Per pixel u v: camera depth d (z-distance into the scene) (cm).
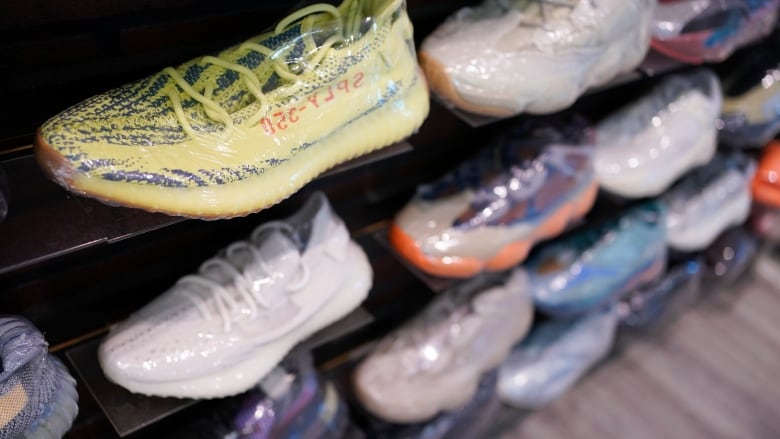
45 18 63
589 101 116
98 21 65
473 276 96
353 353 117
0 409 57
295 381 86
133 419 73
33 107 67
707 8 96
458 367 100
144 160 55
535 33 79
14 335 60
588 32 80
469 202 92
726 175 130
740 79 121
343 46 64
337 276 80
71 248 58
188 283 76
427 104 75
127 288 85
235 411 84
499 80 77
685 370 140
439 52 76
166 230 82
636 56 90
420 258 90
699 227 127
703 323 149
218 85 61
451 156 107
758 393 137
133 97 58
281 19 67
